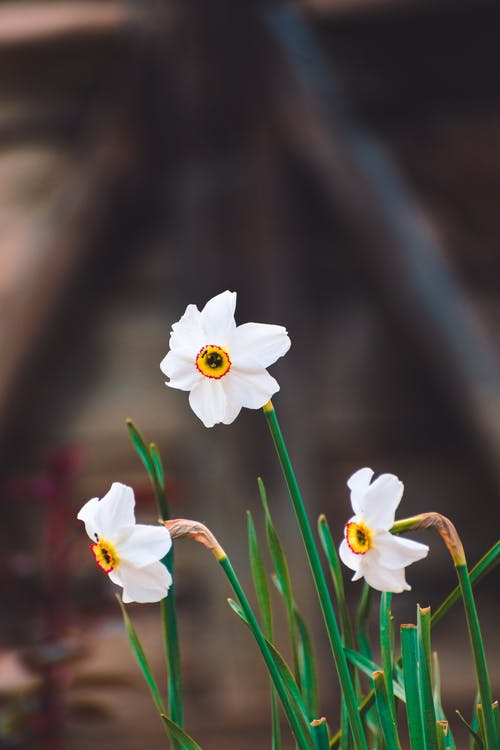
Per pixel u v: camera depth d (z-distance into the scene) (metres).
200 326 1.28
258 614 3.79
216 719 3.82
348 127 4.31
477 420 3.78
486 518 4.12
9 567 3.05
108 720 2.93
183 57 4.20
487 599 4.05
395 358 4.30
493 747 1.27
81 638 2.97
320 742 1.31
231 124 4.23
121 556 1.26
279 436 1.30
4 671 3.34
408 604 4.04
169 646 1.35
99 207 4.26
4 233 4.28
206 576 3.91
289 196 4.34
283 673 1.31
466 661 3.94
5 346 4.00
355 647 1.37
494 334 3.93
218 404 1.27
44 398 4.32
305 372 4.24
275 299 4.11
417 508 4.17
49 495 3.17
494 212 4.36
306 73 4.27
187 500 3.94
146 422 4.28
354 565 1.27
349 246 4.18
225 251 4.18
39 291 4.09
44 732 2.88
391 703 1.30
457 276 4.05
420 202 4.38
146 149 4.36
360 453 4.23
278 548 1.37
